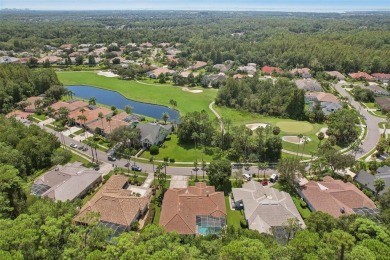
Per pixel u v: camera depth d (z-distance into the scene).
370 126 129.50
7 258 36.44
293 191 84.44
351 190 77.75
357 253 40.97
